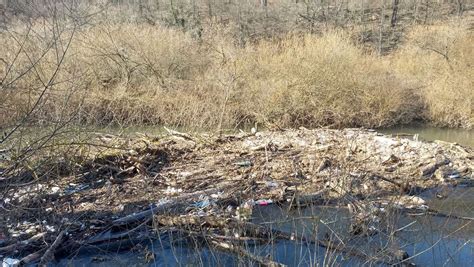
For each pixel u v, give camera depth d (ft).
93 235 18.56
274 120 47.60
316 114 49.14
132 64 52.95
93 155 26.40
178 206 20.53
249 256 15.55
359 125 50.14
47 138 22.40
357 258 15.85
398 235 18.40
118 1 70.85
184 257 17.10
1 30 32.14
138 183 23.89
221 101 47.96
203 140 31.86
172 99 48.70
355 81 51.24
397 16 97.55
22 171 22.39
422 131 49.08
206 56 59.21
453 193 23.72
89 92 42.65
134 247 17.93
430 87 54.54
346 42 57.93
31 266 16.34
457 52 60.08
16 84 24.29
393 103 50.96
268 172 25.61
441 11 97.86
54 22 24.95
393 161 27.94
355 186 22.79
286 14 87.51
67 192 22.45
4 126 22.57
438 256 17.17
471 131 49.60
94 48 48.57
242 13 83.87
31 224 19.19
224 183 23.91
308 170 25.90
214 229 18.76
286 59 54.60
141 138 31.32
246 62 54.75
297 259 16.46
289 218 19.89
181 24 77.97
